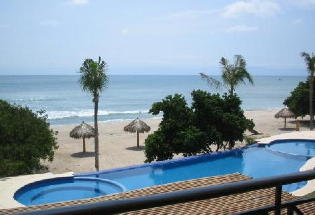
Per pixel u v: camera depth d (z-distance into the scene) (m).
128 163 28.25
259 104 91.12
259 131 43.19
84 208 1.47
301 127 46.81
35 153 22.69
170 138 23.36
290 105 46.66
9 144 22.72
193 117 23.94
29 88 134.25
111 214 1.53
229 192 1.83
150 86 165.12
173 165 22.56
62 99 93.06
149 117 63.16
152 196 1.64
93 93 24.44
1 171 20.38
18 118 23.86
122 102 90.19
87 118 60.69
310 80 40.62
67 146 34.28
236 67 31.47
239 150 26.11
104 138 38.81
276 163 24.86
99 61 24.17
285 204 2.07
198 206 11.45
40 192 18.42
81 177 19.81
